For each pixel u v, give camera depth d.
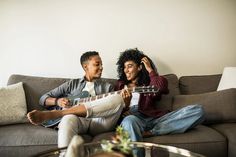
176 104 2.42
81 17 2.86
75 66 2.87
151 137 1.91
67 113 1.98
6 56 2.84
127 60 2.44
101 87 2.44
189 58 2.92
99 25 2.86
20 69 2.85
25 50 2.84
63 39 2.86
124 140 1.33
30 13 2.84
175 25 2.89
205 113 2.25
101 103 2.01
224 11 2.92
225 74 2.54
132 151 1.41
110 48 2.87
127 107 2.20
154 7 2.87
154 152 1.55
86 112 1.98
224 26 2.93
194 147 1.84
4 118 2.23
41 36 2.85
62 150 1.51
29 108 2.46
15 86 2.43
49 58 2.86
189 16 2.90
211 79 2.64
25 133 1.97
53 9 2.84
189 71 2.92
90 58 2.46
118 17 2.86
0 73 2.85
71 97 2.38
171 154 1.52
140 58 2.46
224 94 2.28
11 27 2.83
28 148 1.88
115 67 2.88
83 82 2.47
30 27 2.84
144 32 2.88
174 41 2.90
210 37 2.92
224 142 1.88
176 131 1.95
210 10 2.91
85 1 2.85
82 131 2.07
